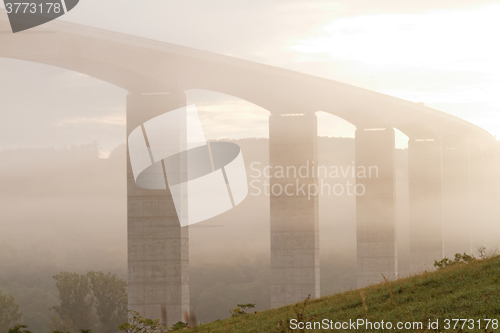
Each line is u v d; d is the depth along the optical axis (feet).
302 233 199.00
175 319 160.97
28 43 152.87
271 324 59.77
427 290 59.82
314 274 196.85
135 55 161.79
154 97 165.48
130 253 163.22
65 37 154.30
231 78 181.88
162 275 162.30
